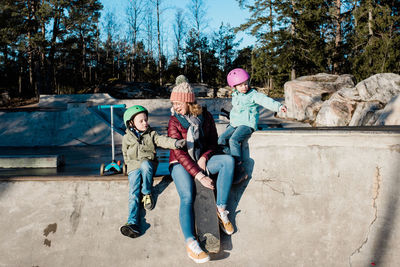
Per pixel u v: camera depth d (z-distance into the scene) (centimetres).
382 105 970
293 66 2441
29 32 2933
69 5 2978
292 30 2581
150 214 285
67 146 1031
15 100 2898
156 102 1611
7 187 299
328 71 2378
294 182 290
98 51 5291
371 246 263
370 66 1778
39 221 286
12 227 284
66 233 282
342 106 1074
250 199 291
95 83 3634
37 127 1129
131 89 2667
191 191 264
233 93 309
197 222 255
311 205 282
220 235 275
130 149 286
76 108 1187
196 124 272
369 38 2059
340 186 282
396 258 255
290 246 272
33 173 512
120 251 274
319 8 2294
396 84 1015
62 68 4678
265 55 2539
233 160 268
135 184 281
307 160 292
